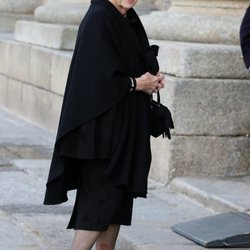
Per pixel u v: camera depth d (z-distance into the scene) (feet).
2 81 107.45
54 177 39.14
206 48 63.16
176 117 62.54
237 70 63.57
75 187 40.34
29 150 78.38
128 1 39.42
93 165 39.11
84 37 38.81
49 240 49.52
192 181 61.72
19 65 100.32
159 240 48.98
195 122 62.90
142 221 53.26
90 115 38.52
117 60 38.88
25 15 125.49
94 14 38.93
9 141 82.69
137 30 40.45
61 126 38.88
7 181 64.39
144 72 40.11
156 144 64.64
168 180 63.00
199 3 67.51
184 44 64.69
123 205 40.24
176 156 62.85
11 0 124.98
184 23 66.44
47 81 90.68
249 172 64.49
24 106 98.63
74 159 39.83
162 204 58.29
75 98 38.70
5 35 116.78
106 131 38.81
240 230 48.98
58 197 39.55
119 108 39.14
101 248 40.83
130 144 39.22
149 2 93.71
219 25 65.72
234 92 63.36
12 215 54.95
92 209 39.11
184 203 58.95
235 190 59.26
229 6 67.00
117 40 39.11
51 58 89.25
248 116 63.93
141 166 39.45
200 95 62.75
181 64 62.59
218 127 63.36
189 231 49.67
